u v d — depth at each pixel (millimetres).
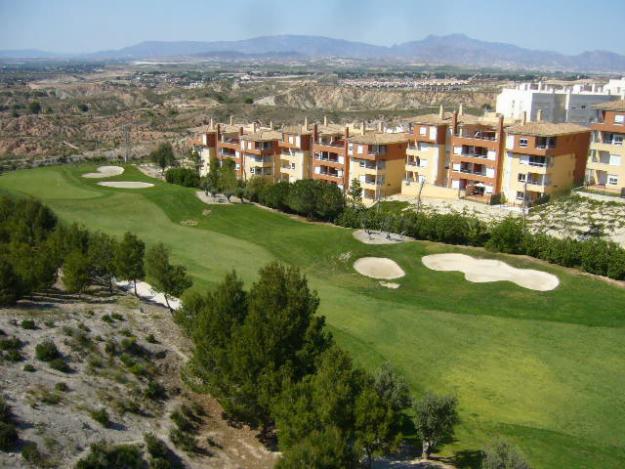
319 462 25125
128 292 56781
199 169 128625
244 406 33500
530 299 56812
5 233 59156
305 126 115438
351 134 109125
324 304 56906
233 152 123750
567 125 91312
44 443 28922
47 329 39062
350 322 52812
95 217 91438
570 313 53312
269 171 116875
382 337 49906
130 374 37844
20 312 40500
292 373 32969
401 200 96062
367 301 57594
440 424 32844
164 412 35656
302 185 90250
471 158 93562
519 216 81750
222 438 35062
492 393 41844
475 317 53188
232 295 37219
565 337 48969
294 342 34844
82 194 105000
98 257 53312
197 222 89812
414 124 100375
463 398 41219
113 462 28984
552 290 58688
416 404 33344
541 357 46250
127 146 173750
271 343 33281
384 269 67312
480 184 94062
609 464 33594
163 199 100062
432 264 67188
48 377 34406
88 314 43344
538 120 97312
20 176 120625
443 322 52375
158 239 80688
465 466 32938
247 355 33188
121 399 34875
